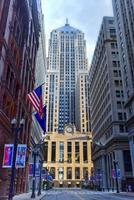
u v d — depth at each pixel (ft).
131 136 214.48
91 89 444.55
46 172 306.35
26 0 144.56
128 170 248.11
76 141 579.48
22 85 148.56
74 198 116.98
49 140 576.61
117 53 309.42
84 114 639.35
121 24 255.70
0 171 100.99
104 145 310.24
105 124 311.06
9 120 110.22
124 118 270.87
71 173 550.36
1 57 99.14
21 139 148.15
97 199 107.65
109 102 290.76
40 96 105.29
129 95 225.56
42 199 108.47
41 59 359.46
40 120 104.99
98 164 341.82
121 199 107.45
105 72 319.88
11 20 116.16
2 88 100.22
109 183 284.20
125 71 244.63
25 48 156.56
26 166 170.50
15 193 130.11
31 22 187.42
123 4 255.50
